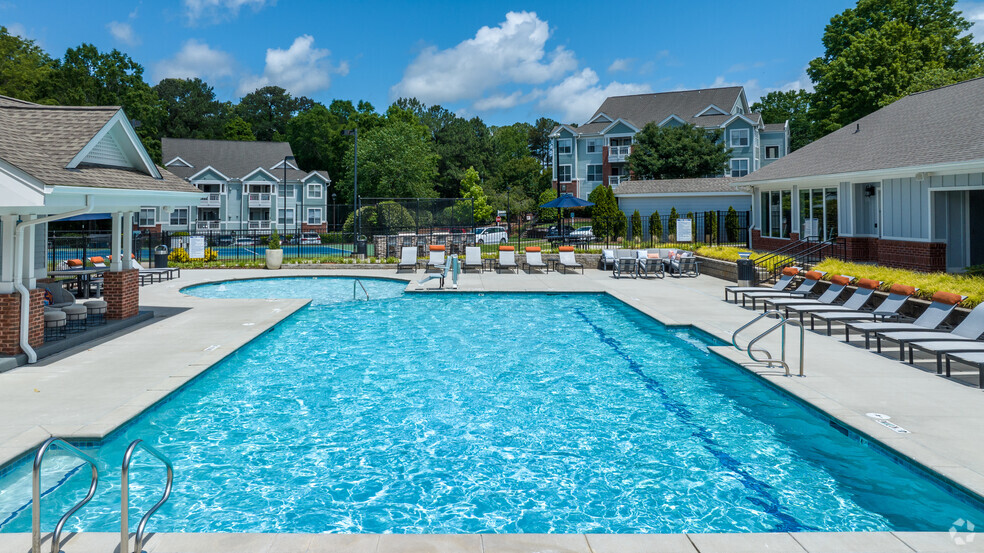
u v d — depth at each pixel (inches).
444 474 271.1
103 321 549.3
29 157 409.7
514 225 2728.8
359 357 482.3
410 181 2817.4
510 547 188.1
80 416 305.9
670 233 1374.3
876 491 250.8
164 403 346.9
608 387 400.8
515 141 4439.0
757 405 359.6
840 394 344.2
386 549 187.0
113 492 248.8
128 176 528.4
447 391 392.5
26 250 443.5
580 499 247.1
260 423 333.7
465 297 805.2
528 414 349.4
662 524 226.5
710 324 566.6
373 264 1151.6
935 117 821.9
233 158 2709.2
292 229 2726.4
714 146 2262.6
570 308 717.9
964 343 397.1
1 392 347.3
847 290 631.8
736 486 257.4
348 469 275.6
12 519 222.1
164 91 4318.4
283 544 190.4
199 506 239.0
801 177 918.4
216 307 672.4
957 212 703.1
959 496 226.2
